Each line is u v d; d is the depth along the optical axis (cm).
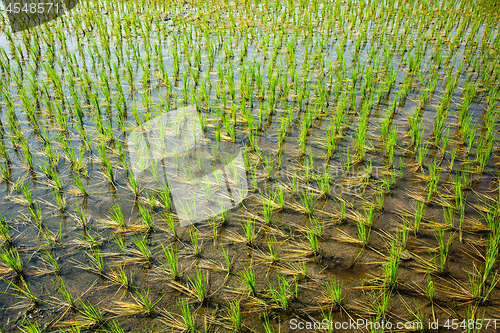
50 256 271
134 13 1064
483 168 376
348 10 1123
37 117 508
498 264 269
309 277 268
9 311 243
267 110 522
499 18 970
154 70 686
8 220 322
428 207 335
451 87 563
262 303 246
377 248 292
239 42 856
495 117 449
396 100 530
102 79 591
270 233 311
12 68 636
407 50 780
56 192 335
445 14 1034
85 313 241
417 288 255
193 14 1109
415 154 421
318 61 716
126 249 293
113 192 361
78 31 934
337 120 468
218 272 274
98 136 462
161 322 237
